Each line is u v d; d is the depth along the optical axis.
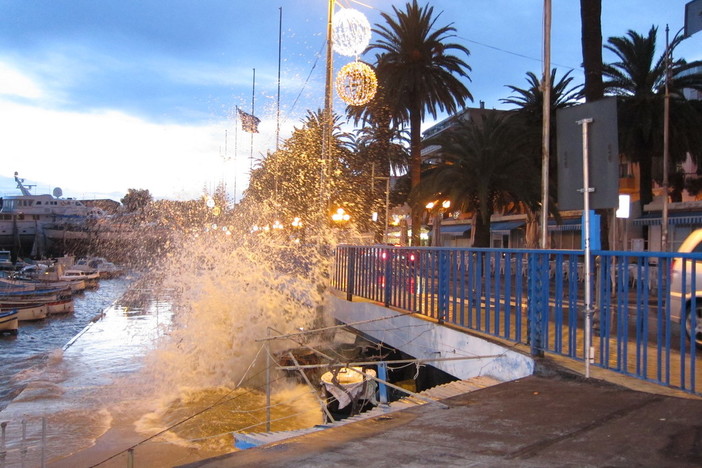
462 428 4.73
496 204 23.12
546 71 9.05
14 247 88.62
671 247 27.33
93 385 15.86
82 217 92.62
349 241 33.53
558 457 3.88
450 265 8.47
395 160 39.31
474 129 22.06
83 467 9.73
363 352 11.35
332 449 4.37
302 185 37.53
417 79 27.47
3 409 14.62
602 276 5.98
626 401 5.09
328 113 18.31
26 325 36.44
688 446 3.93
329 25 17.80
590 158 5.95
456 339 8.06
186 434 10.92
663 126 24.94
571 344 6.28
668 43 23.16
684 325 5.16
